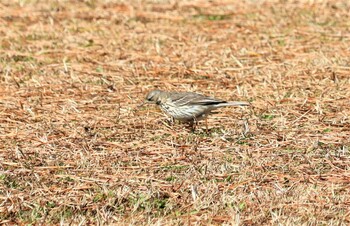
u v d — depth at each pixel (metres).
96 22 25.98
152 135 16.03
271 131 16.08
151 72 20.59
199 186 13.37
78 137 15.95
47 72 20.73
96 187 13.47
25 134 16.12
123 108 17.75
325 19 25.98
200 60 21.70
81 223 12.08
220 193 13.07
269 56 21.94
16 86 19.53
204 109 16.06
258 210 12.50
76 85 19.53
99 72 20.72
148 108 17.73
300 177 13.73
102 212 12.55
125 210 12.70
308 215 12.27
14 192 13.31
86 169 14.26
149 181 13.73
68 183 13.73
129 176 13.89
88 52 22.64
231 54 22.14
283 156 14.73
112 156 14.90
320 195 12.98
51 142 15.62
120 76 20.31
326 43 23.25
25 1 28.67
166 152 15.11
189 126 16.39
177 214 12.48
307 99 18.06
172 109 16.23
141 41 23.73
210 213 12.36
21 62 21.69
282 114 17.17
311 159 14.55
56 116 17.30
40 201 12.95
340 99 18.16
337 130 16.19
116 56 22.22
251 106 17.62
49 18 26.08
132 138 15.95
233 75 20.30
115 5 28.33
